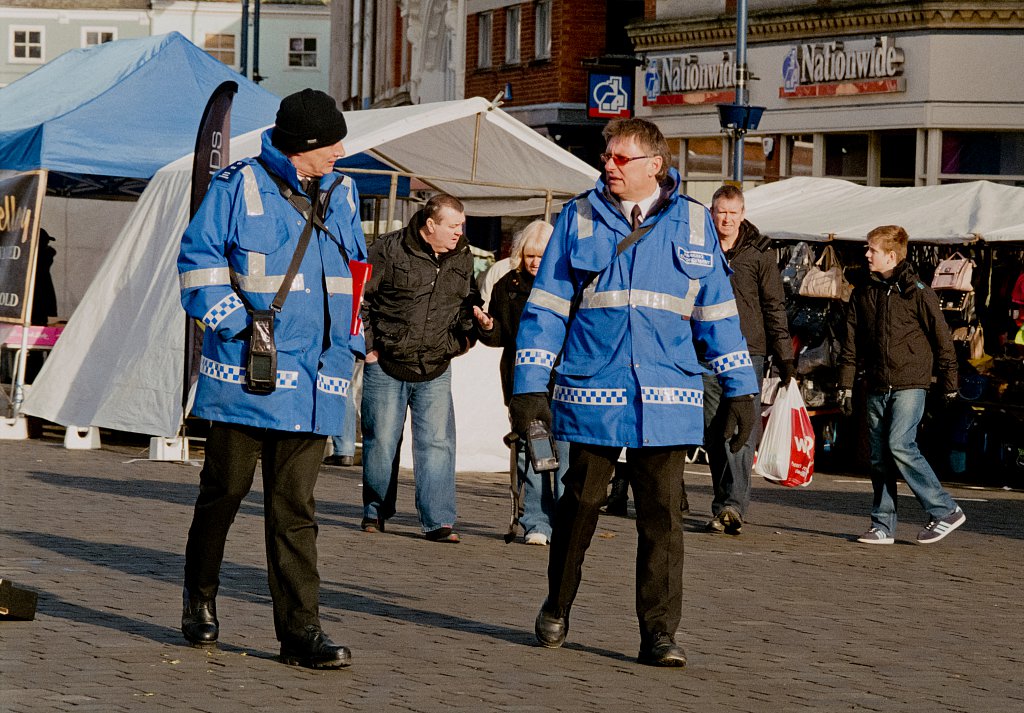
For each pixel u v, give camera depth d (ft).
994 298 63.16
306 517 25.61
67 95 72.43
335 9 208.74
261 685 23.99
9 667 24.57
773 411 49.24
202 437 61.98
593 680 25.05
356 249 26.30
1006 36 93.45
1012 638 29.96
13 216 66.13
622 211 26.00
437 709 22.88
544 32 130.11
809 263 63.77
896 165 99.86
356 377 58.18
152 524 40.86
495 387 57.57
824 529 44.75
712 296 26.17
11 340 67.92
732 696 24.34
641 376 25.70
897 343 41.63
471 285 40.27
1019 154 94.79
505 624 29.37
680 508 26.48
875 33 97.91
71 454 58.75
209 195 25.41
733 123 80.28
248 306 25.41
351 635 27.89
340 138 25.88
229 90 52.34
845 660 27.35
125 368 59.06
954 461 61.57
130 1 289.12
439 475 39.68
